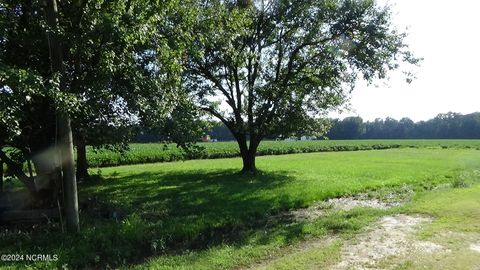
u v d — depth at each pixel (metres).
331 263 6.84
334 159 35.44
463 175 20.64
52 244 7.88
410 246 7.70
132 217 9.94
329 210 12.61
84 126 9.55
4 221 9.36
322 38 20.02
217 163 31.09
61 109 7.10
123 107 10.01
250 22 17.70
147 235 8.91
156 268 6.98
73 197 8.46
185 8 12.12
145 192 14.99
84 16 9.05
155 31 9.54
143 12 9.27
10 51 9.12
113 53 8.42
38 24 8.60
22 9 9.27
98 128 9.66
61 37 7.89
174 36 11.27
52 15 7.87
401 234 8.65
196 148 12.20
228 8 18.98
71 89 8.84
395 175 21.06
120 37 8.31
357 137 123.44
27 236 8.28
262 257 7.56
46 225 9.05
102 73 9.02
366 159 35.00
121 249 8.15
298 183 17.27
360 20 18.50
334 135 123.81
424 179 19.67
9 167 10.28
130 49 9.57
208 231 9.85
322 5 19.14
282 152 46.97
